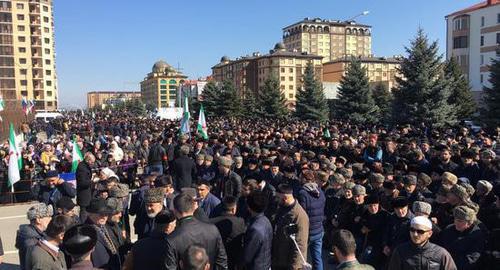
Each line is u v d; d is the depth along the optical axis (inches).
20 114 1861.5
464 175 358.6
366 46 6619.1
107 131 1167.6
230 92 2096.5
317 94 1796.3
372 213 251.9
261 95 2039.9
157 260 163.3
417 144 532.1
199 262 124.7
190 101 2598.4
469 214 192.4
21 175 539.8
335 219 301.9
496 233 182.7
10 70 4658.0
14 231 412.5
